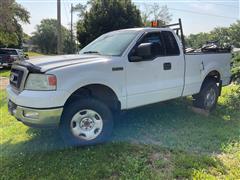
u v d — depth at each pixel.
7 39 32.62
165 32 5.39
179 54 5.54
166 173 3.60
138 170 3.66
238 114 6.50
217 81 6.79
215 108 6.78
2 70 21.53
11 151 4.30
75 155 4.06
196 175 3.52
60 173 3.57
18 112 4.12
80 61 4.34
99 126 4.41
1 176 3.53
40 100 3.86
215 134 5.00
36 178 3.48
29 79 4.03
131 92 4.74
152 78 5.04
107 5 23.08
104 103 4.54
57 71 3.96
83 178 3.46
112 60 4.51
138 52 4.67
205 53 6.24
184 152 4.25
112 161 3.89
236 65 9.66
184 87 5.69
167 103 6.82
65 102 4.02
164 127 5.31
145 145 4.46
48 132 5.07
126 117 5.76
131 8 23.59
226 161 3.98
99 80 4.31
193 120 5.79
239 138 4.86
